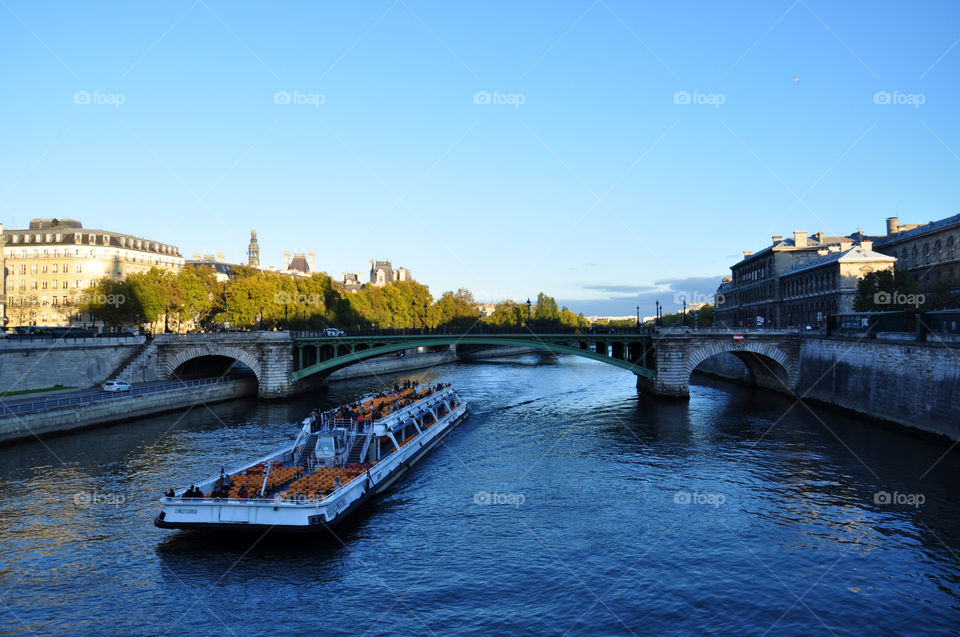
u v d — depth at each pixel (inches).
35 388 2497.5
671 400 2977.4
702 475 1663.4
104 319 3307.1
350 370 4160.9
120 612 956.6
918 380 2042.3
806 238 4589.1
